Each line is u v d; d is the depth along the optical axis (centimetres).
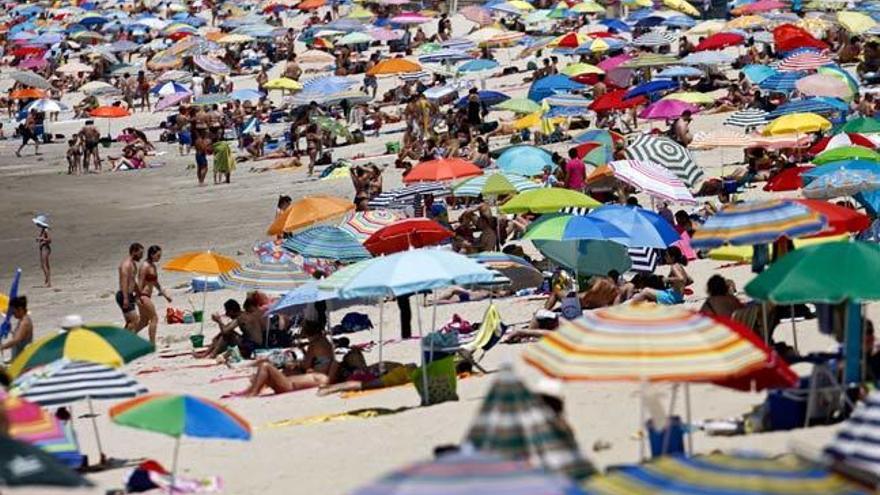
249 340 6353
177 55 19712
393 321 6769
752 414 3666
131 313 6812
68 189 13612
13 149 16675
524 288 6931
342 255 6706
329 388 5094
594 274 6275
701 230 4356
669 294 6016
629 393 4278
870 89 11569
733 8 16688
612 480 2239
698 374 2817
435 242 6756
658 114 10675
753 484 2148
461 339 5862
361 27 19588
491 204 9100
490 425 2486
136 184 13638
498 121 13550
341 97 14312
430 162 8444
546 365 2897
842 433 2802
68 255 10512
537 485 1988
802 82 10200
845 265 3534
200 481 3775
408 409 4550
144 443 4456
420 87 15175
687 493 2150
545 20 18412
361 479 3691
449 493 1975
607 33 16000
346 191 11812
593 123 12769
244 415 4822
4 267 10231
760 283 3597
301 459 4006
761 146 8888
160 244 10519
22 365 4172
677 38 16275
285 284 6394
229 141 15450
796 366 4328
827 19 15488
